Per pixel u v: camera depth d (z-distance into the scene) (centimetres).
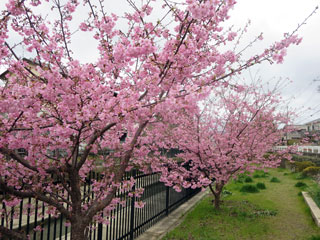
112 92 291
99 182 323
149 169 492
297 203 782
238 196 891
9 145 258
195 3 210
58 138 295
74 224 273
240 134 739
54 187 310
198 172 739
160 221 625
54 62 277
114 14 319
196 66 332
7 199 263
